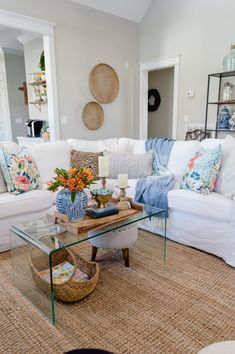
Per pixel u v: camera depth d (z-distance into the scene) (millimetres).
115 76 5129
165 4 4887
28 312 1666
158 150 3301
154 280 1983
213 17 4312
